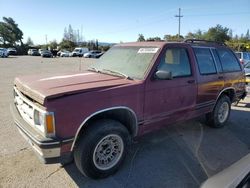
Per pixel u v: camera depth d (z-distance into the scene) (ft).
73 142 9.75
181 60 14.14
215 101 17.04
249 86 26.18
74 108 9.60
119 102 10.91
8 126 16.93
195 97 15.01
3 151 13.25
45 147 9.12
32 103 10.04
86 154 10.25
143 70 12.29
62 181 10.85
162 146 14.69
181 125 18.45
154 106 12.48
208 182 6.92
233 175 6.75
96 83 11.08
